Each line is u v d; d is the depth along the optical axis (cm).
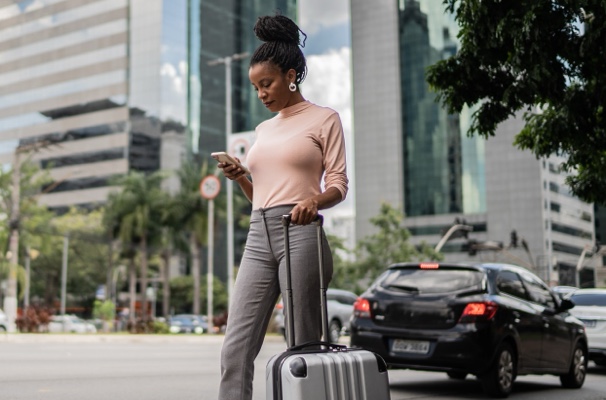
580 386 989
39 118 10762
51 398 726
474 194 10250
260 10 11338
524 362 859
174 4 10238
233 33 10994
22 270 5819
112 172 9988
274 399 289
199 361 1320
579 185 1160
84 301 7462
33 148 4000
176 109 10025
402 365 828
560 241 10150
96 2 10531
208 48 10638
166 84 9962
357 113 11269
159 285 8481
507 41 761
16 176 3788
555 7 715
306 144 337
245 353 333
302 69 349
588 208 11231
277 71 341
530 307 891
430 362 810
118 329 5153
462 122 10400
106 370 1062
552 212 10019
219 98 10612
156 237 5994
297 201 335
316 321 334
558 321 940
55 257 7131
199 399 745
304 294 329
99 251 7231
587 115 849
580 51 724
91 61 10456
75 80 10538
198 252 6003
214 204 5841
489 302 812
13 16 11244
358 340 856
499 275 863
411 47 10975
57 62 10756
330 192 327
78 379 914
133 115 10006
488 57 783
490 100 852
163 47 10000
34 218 5678
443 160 10519
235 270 8188
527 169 9831
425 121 10719
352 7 11556
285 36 345
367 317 859
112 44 10331
